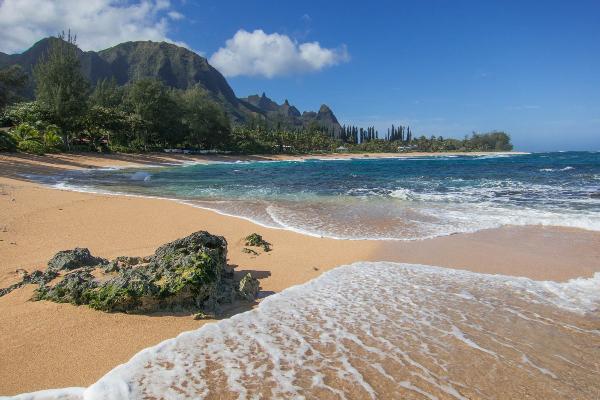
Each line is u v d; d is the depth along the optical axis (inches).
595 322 253.8
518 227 524.7
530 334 237.1
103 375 193.8
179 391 178.7
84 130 2330.2
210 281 270.5
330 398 174.1
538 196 783.7
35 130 1888.5
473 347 221.0
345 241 462.3
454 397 176.2
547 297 295.4
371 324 249.3
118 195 800.9
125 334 231.3
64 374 193.8
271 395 175.9
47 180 1109.7
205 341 225.1
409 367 200.2
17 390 181.2
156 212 613.0
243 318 257.3
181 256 288.7
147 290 255.6
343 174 1571.1
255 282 308.5
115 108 2869.1
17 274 310.7
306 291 306.2
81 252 330.6
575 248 427.5
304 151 4431.6
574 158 3009.4
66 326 234.8
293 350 216.4
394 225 546.3
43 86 2071.9
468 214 613.3
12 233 436.1
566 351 217.9
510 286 318.0
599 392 181.5
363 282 326.6
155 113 2647.6
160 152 2689.5
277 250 422.6
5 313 247.3
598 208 636.1
